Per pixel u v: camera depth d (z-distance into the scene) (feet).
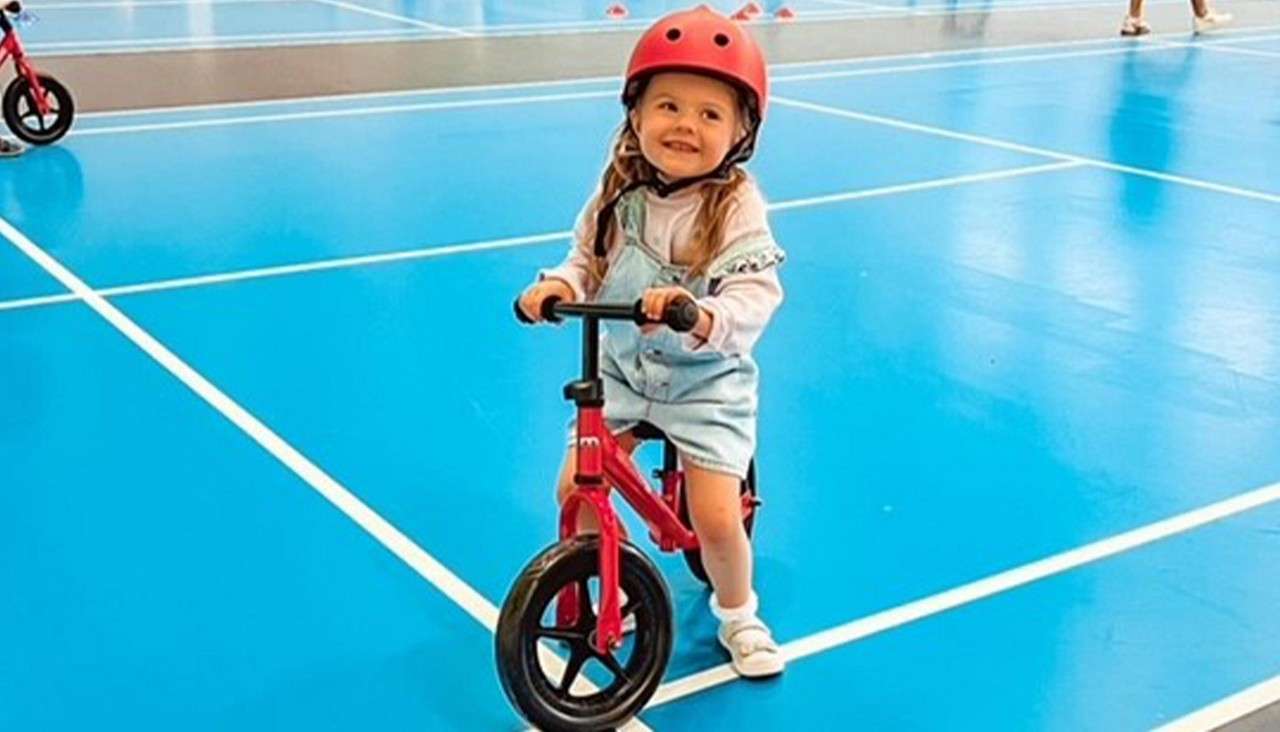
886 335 15.92
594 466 8.42
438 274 17.69
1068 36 40.50
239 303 16.47
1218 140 26.76
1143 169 24.17
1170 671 9.69
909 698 9.35
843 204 21.39
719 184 8.77
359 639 9.88
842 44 37.76
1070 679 9.58
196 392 13.91
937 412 13.88
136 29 36.94
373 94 28.86
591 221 9.15
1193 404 14.23
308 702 9.18
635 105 8.77
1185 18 45.37
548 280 8.79
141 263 17.87
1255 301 17.39
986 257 18.92
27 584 10.41
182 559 10.83
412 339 15.47
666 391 9.11
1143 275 18.31
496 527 11.45
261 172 22.47
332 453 12.67
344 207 20.61
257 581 10.56
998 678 9.57
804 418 13.66
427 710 9.14
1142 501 12.15
